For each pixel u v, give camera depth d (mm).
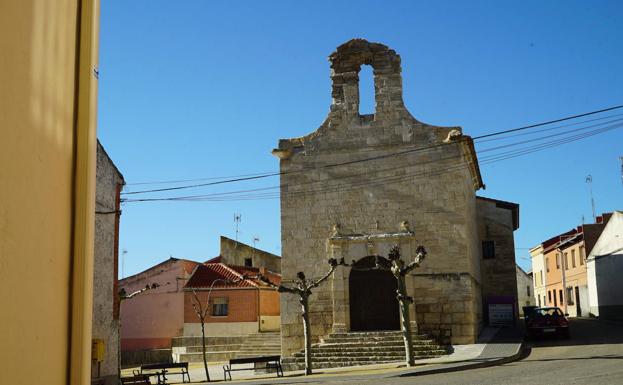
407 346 24297
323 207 30078
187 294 42688
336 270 29359
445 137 29719
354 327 29344
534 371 19531
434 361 24656
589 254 50969
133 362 40625
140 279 43750
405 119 30219
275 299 44938
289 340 29375
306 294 25844
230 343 40594
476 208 39469
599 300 48094
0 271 3330
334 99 30906
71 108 4363
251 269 50531
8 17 3471
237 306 42062
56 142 4090
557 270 62062
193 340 41438
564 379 17000
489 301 37469
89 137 4469
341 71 31141
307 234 29953
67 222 4250
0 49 3377
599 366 19641
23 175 3613
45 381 3859
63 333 4148
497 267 39094
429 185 29531
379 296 29438
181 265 43344
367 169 30078
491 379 18172
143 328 42969
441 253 28969
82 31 4539
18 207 3543
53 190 4031
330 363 27516
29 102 3711
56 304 4047
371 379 20844
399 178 29812
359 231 29656
